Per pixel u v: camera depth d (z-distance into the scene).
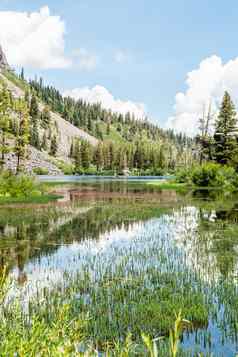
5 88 60.59
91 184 68.31
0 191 36.31
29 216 24.72
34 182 41.12
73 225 21.16
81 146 147.38
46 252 14.38
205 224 21.25
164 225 21.14
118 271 11.45
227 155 66.19
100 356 6.16
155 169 152.00
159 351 6.31
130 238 17.31
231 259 13.14
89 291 9.75
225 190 49.81
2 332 4.59
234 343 6.81
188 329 7.47
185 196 40.22
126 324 7.61
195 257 13.48
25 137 66.88
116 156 152.00
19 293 9.30
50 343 4.07
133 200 35.91
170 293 9.49
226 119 67.44
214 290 9.64
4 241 16.53
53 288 9.84
